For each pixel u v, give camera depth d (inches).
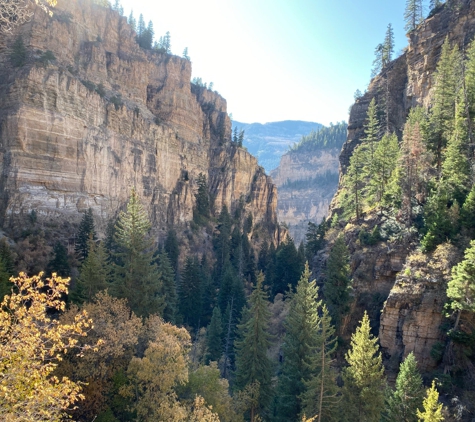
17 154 2183.8
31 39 2637.8
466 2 2659.9
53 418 414.6
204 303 2421.3
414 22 3457.2
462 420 908.6
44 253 1868.8
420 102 2704.2
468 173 1534.2
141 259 1330.0
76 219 2406.5
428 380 1091.9
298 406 1083.9
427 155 1750.7
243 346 1269.7
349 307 1469.0
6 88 2290.8
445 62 2001.7
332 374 965.8
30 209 2165.4
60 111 2436.0
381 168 2025.1
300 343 1148.5
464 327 1079.6
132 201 1363.2
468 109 1763.0
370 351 940.6
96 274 1241.4
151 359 847.1
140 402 795.4
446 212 1362.0
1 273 1225.4
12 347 386.9
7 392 369.4
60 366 806.5
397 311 1252.5
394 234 1576.0
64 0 3152.1
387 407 954.7
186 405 872.9
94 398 795.4
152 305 1346.0
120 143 3093.0
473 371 1015.6
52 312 1248.8
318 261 2224.4
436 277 1211.9
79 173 2556.6
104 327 910.4
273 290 2783.0
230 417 986.1
